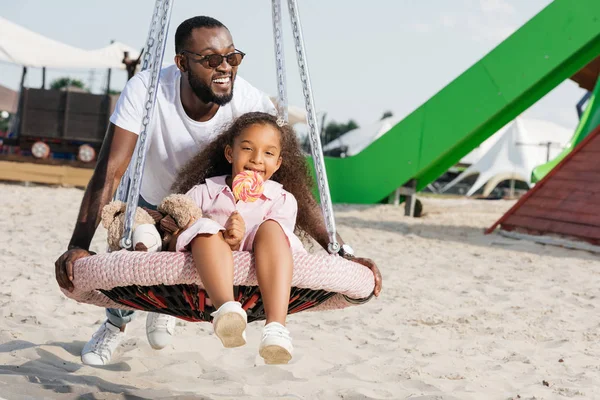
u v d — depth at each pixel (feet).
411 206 53.16
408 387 14.99
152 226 10.28
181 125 12.48
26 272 24.86
